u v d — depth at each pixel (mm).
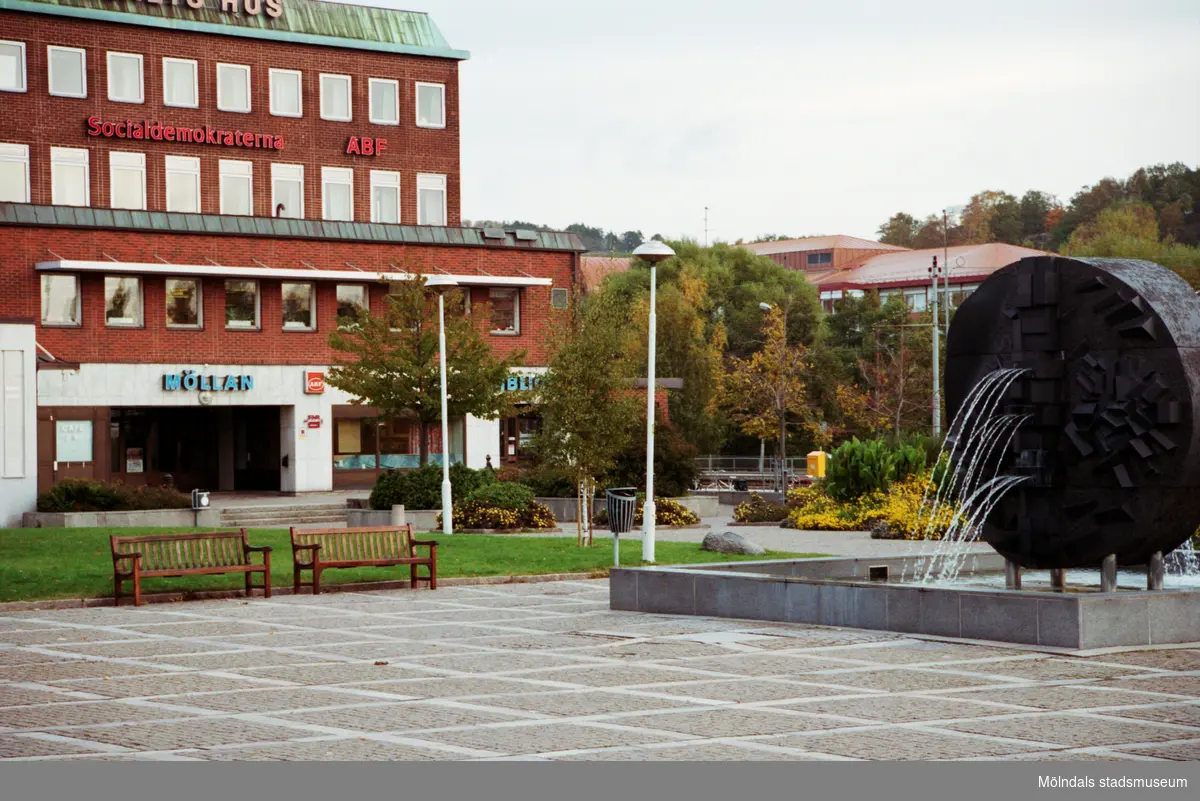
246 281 51250
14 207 46938
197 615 20812
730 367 85875
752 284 91688
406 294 42969
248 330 51156
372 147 60844
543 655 16672
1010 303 18875
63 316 47719
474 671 15500
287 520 41750
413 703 13508
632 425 32688
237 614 20953
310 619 20312
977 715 12719
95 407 48125
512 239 56625
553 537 33719
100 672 15492
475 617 20531
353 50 60625
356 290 53438
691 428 77812
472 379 42875
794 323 89375
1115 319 17766
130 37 55688
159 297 49469
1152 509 17469
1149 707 13062
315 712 13039
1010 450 18516
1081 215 145375
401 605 22094
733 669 15523
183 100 56906
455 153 63031
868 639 17734
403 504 40562
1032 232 165250
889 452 39844
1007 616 17094
